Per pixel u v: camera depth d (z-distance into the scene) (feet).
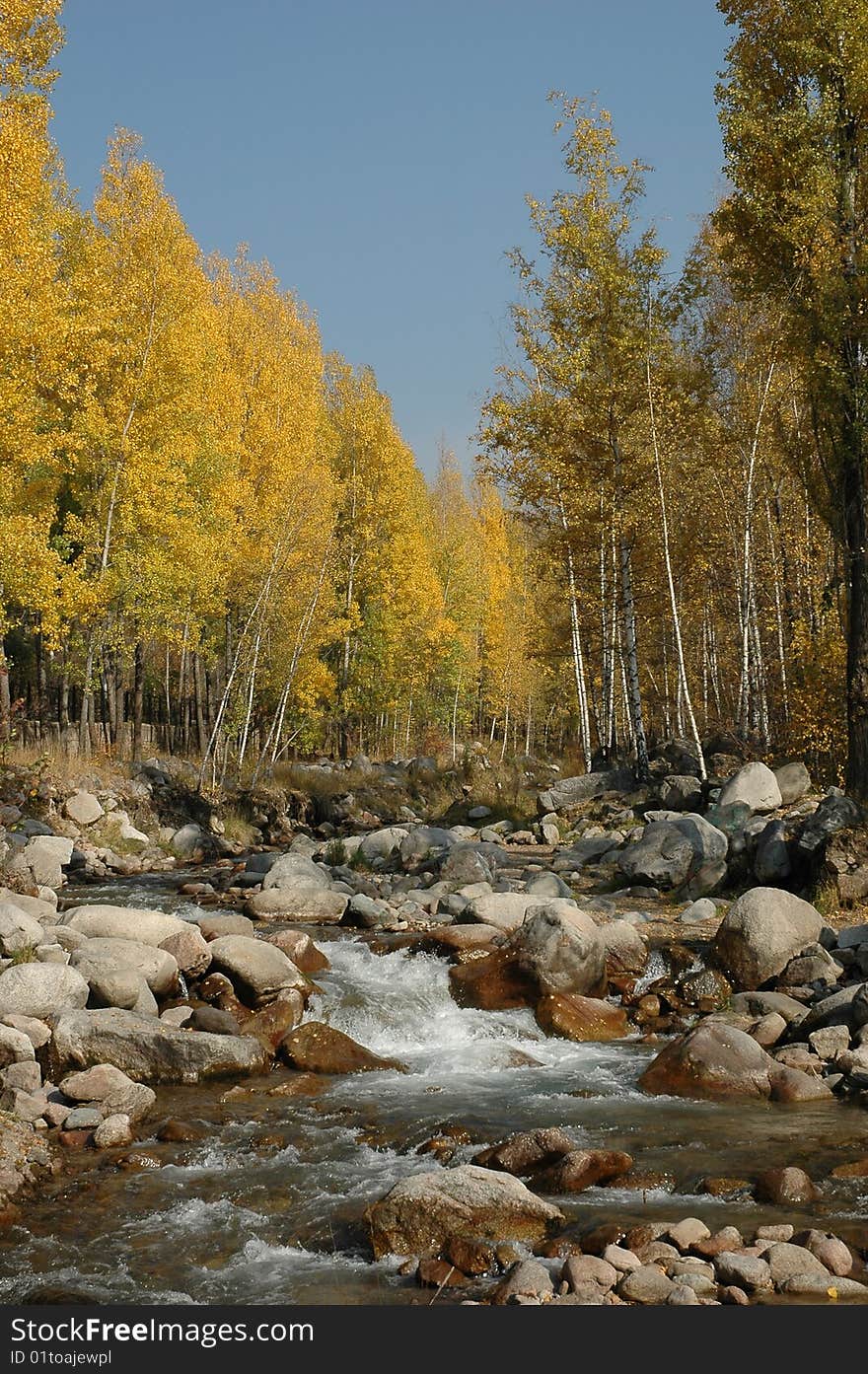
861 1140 24.45
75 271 83.20
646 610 92.27
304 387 120.16
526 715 189.57
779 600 82.69
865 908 44.39
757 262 64.23
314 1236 20.36
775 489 82.48
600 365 82.23
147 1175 23.04
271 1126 25.96
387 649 139.54
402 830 68.03
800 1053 30.22
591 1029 34.58
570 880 57.72
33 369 64.54
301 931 39.86
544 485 85.51
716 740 86.63
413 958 40.01
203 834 76.07
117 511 81.46
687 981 37.27
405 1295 18.01
